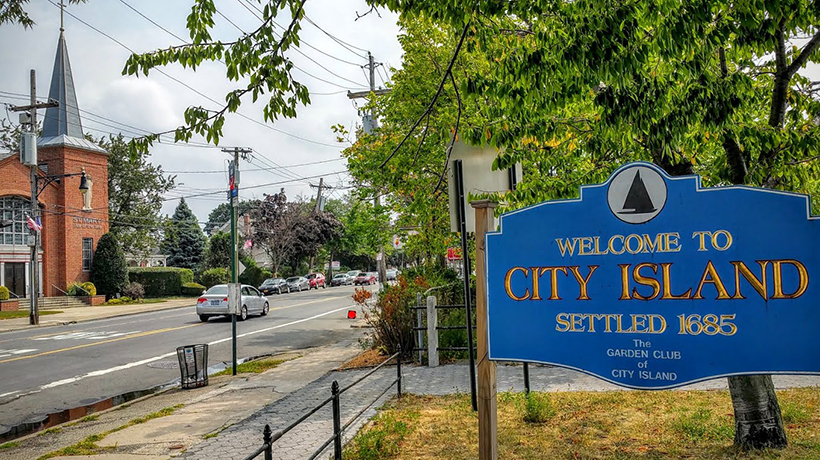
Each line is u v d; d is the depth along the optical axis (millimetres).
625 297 4195
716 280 3986
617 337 4211
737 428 5406
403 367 11070
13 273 37094
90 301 38500
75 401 10367
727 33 4957
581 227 4336
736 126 5328
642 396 7578
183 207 71250
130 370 13219
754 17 4871
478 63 9984
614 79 4844
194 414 8492
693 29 4770
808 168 5875
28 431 8508
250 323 23078
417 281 13297
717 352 3975
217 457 6242
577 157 7094
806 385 7660
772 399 5340
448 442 6043
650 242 4152
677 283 4078
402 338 11922
